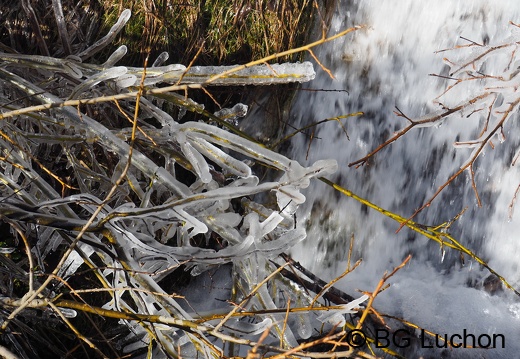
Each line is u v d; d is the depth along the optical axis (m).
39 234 3.85
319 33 5.59
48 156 4.39
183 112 4.61
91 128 3.57
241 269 3.61
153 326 3.05
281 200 3.53
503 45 3.95
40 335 4.11
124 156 3.58
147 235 3.45
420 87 5.72
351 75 5.79
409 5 5.79
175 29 5.16
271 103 5.48
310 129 5.66
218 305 5.16
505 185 5.42
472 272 5.30
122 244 3.33
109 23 5.02
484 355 4.50
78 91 3.58
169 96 4.07
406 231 5.56
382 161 5.70
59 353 3.87
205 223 3.70
